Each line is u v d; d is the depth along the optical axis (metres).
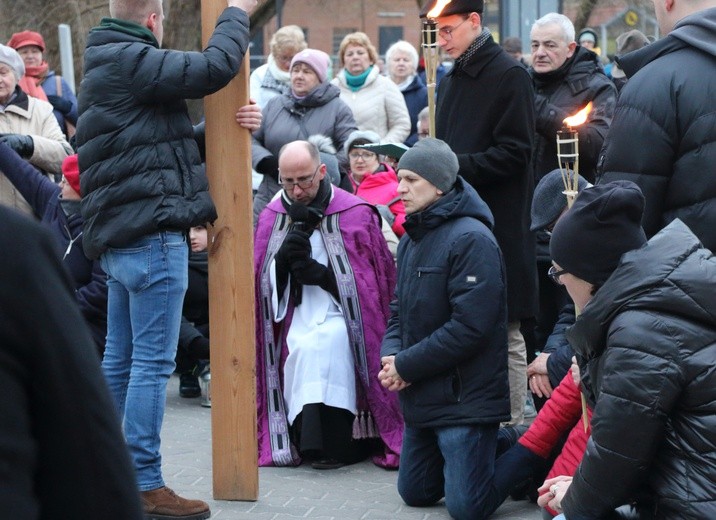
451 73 9.27
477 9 9.00
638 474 4.56
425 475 7.94
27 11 21.59
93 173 7.27
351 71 13.48
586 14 28.61
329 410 9.17
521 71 8.97
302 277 9.25
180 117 7.35
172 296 7.43
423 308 7.67
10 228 2.77
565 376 7.59
